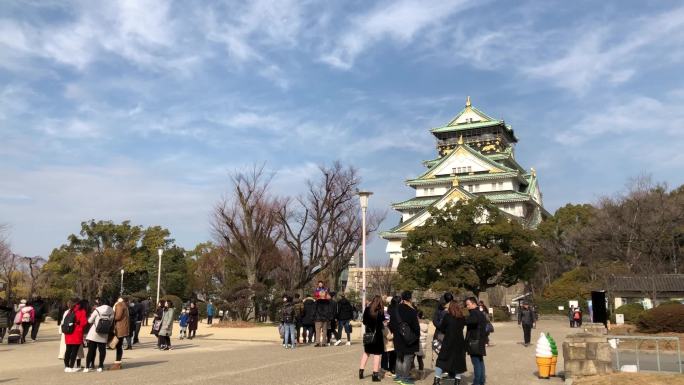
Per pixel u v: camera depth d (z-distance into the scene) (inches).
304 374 456.8
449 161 2925.7
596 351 446.3
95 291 2007.9
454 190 2503.7
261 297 1423.5
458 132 3189.0
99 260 2073.1
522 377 477.4
